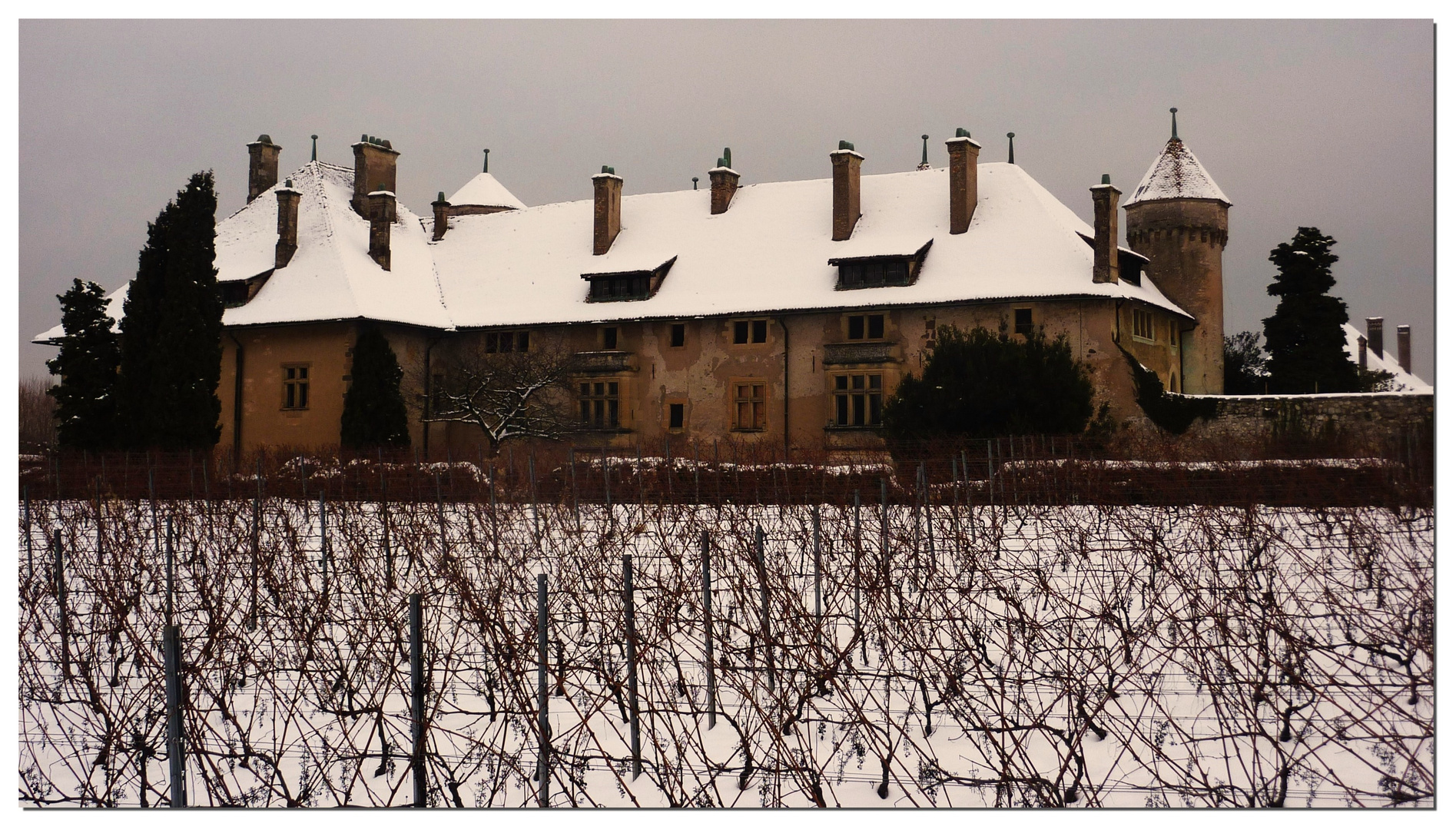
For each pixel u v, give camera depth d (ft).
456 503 80.43
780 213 153.89
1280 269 150.71
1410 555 56.85
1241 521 58.49
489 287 160.35
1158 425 124.98
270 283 154.81
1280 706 39.91
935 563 48.80
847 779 36.17
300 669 39.78
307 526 71.87
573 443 144.46
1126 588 49.06
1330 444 106.63
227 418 152.66
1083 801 34.55
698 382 145.59
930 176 150.61
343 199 165.78
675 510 70.18
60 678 43.96
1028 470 81.82
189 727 38.14
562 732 40.16
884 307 136.56
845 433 136.77
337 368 147.33
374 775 37.32
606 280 152.25
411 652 35.50
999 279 134.72
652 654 39.50
